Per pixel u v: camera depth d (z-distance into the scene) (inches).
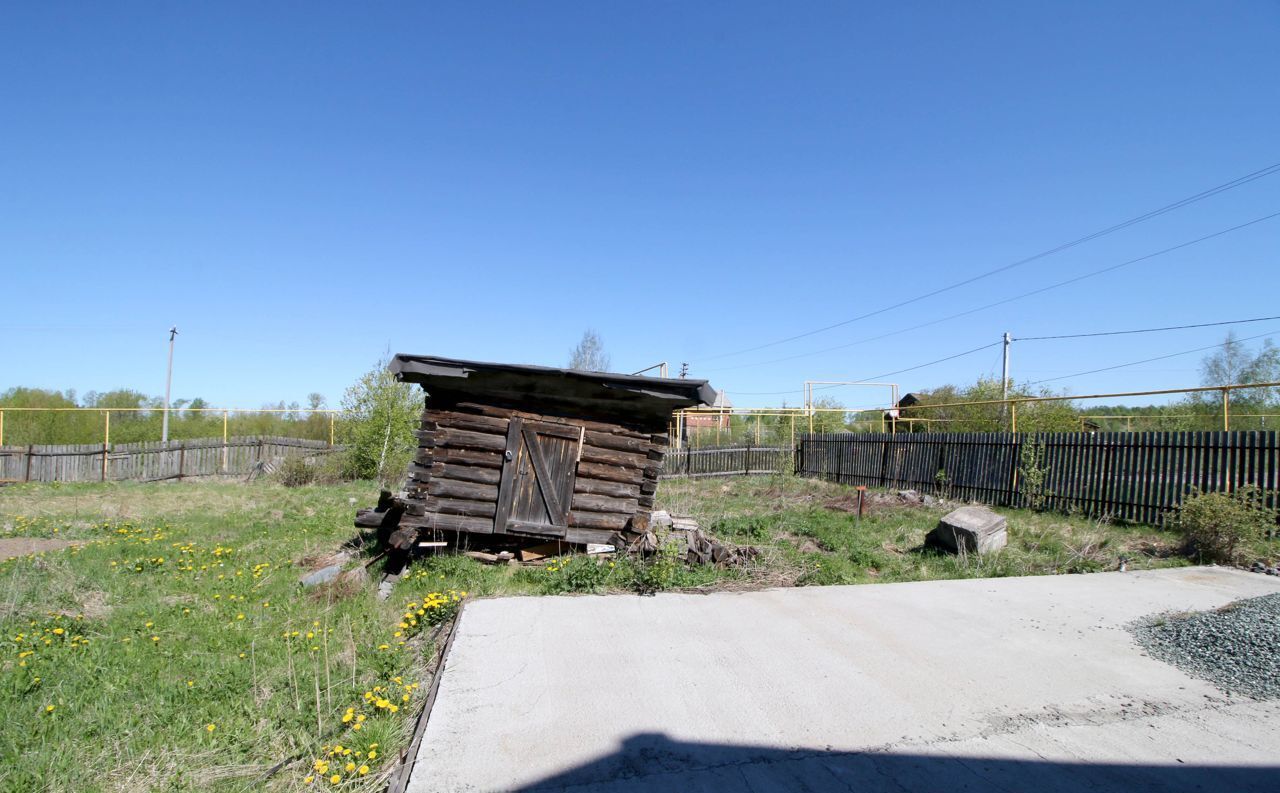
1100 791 112.7
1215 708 145.0
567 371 284.2
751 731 133.3
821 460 765.3
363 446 807.7
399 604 238.1
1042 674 163.2
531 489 300.8
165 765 132.6
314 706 153.3
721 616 207.8
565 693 150.2
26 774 127.3
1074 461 430.3
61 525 434.9
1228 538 293.9
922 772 118.7
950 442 552.1
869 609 216.2
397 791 113.3
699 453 843.4
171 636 212.1
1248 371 1061.8
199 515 500.7
